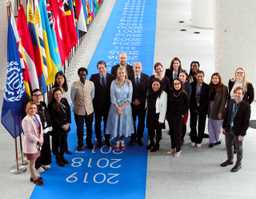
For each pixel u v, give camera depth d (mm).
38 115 8039
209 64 15547
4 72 12734
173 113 9031
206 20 20562
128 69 9688
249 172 8547
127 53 16375
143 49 16984
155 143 9523
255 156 9211
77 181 8281
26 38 8891
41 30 9922
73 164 8906
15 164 8906
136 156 9250
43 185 8125
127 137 10094
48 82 10383
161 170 8664
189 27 20922
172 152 9320
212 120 9445
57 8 11656
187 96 8992
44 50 10039
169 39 18688
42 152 8492
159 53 16625
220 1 12227
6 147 9711
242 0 11812
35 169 8484
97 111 9469
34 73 9062
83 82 9188
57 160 8836
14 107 8188
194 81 9375
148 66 15086
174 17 22781
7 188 8039
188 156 9227
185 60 15914
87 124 9375
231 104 8375
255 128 10562
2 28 12547
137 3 24953
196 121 9531
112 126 9383
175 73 9734
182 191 7906
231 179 8305
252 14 11844
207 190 7938
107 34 18641
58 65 10906
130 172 8609
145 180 8305
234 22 12039
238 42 12125
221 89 9227
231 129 8453
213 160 9039
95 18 21156
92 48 16688
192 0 20781
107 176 8461
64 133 8672
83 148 9594
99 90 9352
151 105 9156
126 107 9250
